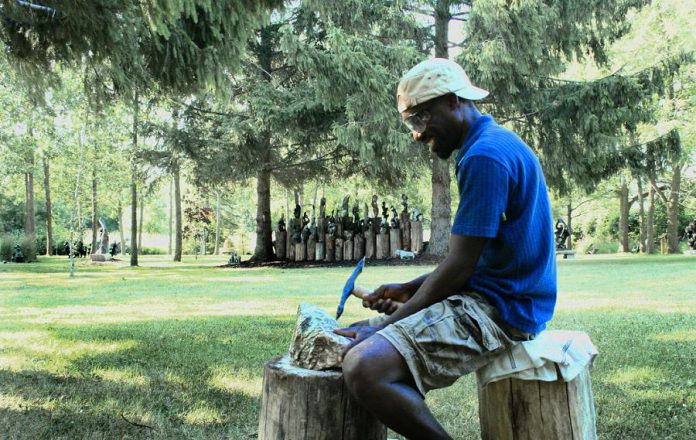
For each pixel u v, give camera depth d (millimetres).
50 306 7891
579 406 2010
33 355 4531
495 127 2008
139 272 16422
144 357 4461
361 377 1801
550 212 2021
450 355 1859
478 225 1827
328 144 18734
